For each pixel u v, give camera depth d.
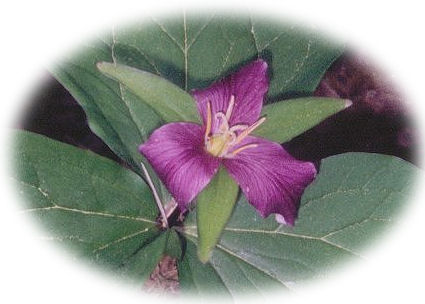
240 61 0.51
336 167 0.49
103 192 0.47
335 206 0.49
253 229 0.49
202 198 0.43
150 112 0.49
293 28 0.52
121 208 0.47
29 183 0.46
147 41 0.50
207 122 0.44
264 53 0.51
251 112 0.45
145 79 0.43
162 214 0.48
